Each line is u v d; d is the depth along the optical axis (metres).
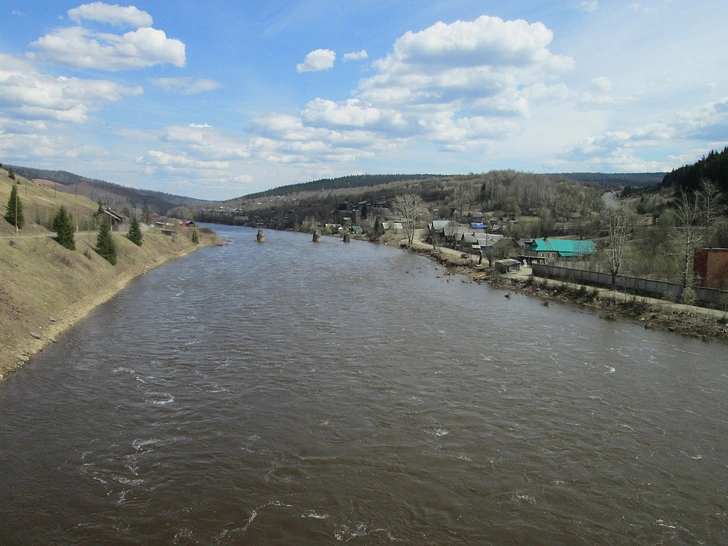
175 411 24.20
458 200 188.12
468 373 30.27
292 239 151.50
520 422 23.88
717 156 98.75
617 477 19.47
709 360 33.56
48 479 18.42
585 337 39.03
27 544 15.05
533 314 47.09
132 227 84.56
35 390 26.23
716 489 18.81
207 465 19.58
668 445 22.00
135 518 16.39
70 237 56.41
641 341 38.09
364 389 27.38
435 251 103.69
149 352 32.81
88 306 44.84
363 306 48.62
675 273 55.69
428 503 17.55
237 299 50.75
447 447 21.38
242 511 16.86
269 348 34.12
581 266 67.56
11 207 72.38
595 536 16.09
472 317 45.16
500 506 17.50
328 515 16.77
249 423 23.12
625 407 25.81
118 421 23.08
